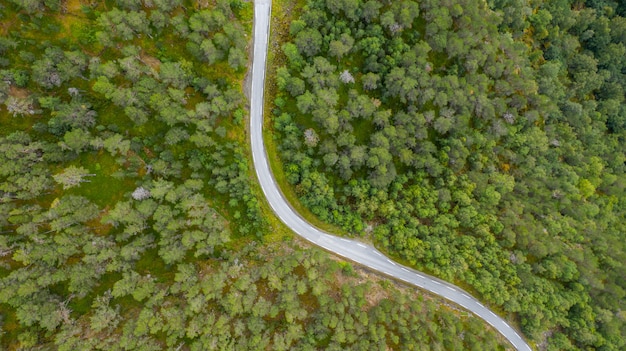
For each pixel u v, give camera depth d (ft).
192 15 213.25
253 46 233.55
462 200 234.99
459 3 240.32
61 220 180.75
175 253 195.52
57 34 191.21
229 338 191.72
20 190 180.75
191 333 185.26
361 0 224.12
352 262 235.61
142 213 195.31
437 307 232.53
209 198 215.51
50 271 179.73
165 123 208.85
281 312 204.85
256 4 234.99
